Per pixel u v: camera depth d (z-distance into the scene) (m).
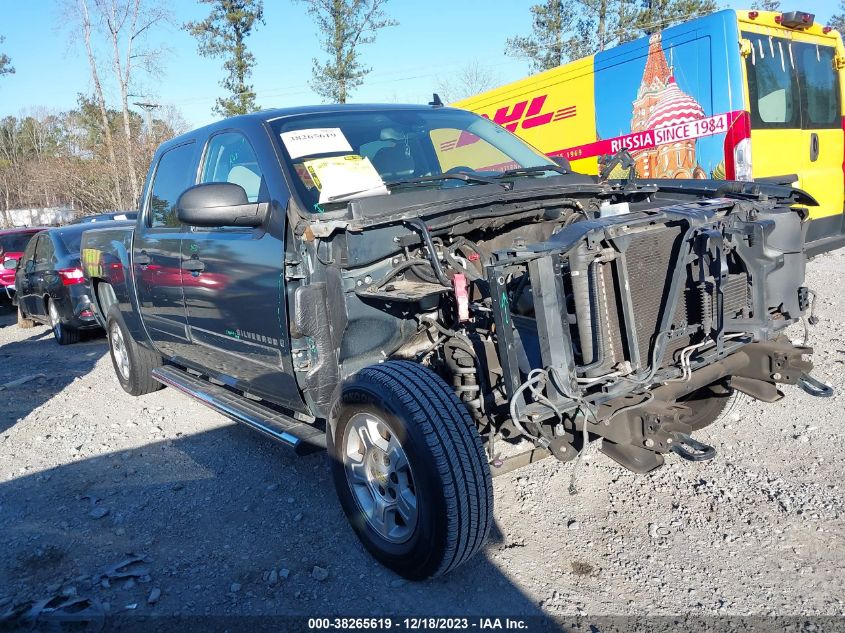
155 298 4.95
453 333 3.22
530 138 10.28
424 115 4.61
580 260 2.81
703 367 3.27
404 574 3.08
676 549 3.24
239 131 4.12
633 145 8.59
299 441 3.52
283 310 3.46
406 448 2.86
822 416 4.51
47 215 43.03
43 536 3.81
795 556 3.11
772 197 3.55
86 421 5.79
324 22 37.75
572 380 2.78
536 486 3.94
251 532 3.68
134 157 34.78
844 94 8.52
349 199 3.49
